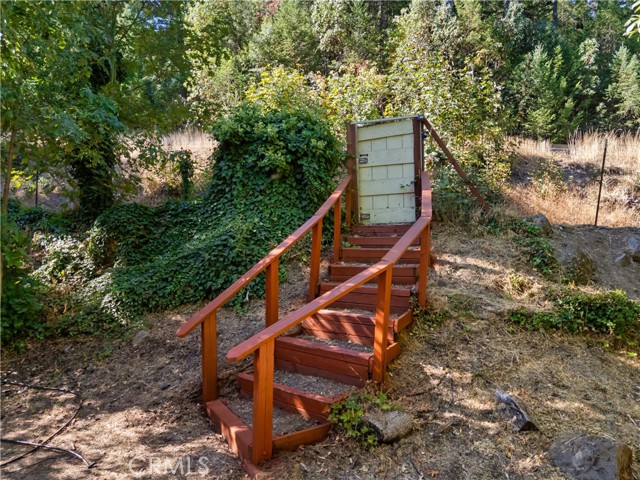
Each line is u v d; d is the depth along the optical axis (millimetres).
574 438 2494
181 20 7398
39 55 4816
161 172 9070
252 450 2449
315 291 4363
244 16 17250
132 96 7359
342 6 16078
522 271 4723
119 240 6309
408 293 3779
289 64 15945
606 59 21219
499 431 2672
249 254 5207
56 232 7172
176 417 3203
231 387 3469
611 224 6848
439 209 5926
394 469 2385
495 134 7402
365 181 5598
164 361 4082
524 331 3799
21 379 4023
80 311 4988
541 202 7246
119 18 7457
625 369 3531
